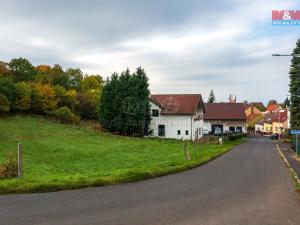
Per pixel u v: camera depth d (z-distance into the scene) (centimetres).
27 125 5900
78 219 969
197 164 2528
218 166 2558
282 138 8406
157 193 1394
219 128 10038
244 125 9956
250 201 1308
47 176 1708
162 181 1717
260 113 15512
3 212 1015
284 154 4128
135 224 939
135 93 6544
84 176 1698
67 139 4997
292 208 1203
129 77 6625
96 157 3334
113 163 2848
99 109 6812
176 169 2142
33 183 1370
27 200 1173
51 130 5719
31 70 8619
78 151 3812
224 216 1062
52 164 2844
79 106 8131
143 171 1853
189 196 1362
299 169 2569
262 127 13475
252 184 1745
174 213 1076
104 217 998
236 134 7550
